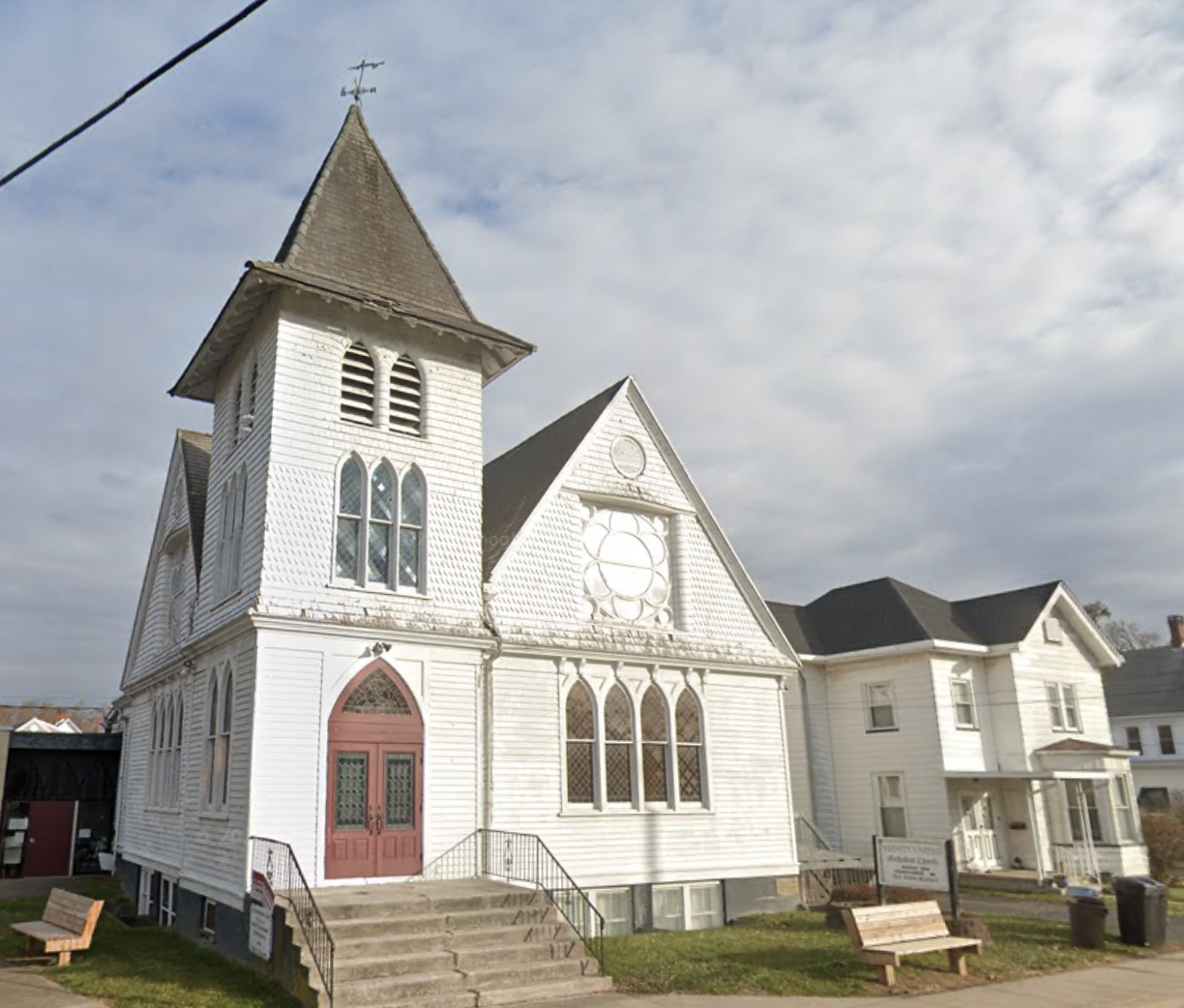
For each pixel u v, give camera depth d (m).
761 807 21.45
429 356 19.23
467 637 17.83
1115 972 14.80
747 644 22.33
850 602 32.50
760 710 22.19
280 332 17.48
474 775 17.45
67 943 14.83
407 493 18.31
